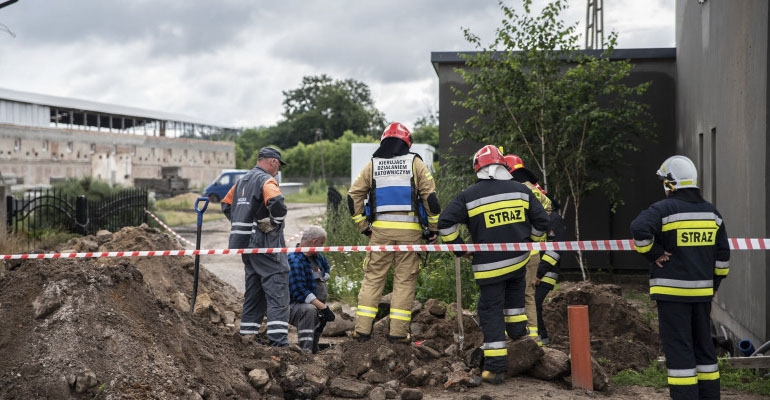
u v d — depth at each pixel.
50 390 4.45
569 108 12.75
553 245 5.93
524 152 12.80
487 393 5.69
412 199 6.17
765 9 7.02
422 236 6.31
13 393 4.43
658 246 5.07
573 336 5.89
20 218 14.29
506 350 5.98
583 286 8.37
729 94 8.57
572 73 12.33
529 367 6.14
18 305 5.04
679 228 5.07
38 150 52.72
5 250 11.03
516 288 6.23
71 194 19.78
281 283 6.43
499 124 12.99
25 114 56.00
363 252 12.43
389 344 6.21
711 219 5.11
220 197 39.06
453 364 6.34
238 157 89.50
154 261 9.44
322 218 16.55
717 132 9.30
